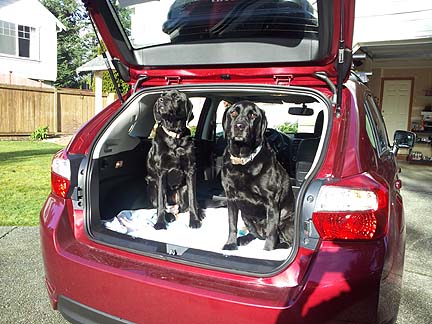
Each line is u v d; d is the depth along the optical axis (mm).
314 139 2863
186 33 2379
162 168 3055
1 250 3633
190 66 2420
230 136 2447
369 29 7695
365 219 1608
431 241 4152
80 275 1940
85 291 1938
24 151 9711
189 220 3018
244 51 2225
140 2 2359
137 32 2438
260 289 1673
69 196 2223
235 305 1592
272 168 2492
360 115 2066
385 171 2229
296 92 2145
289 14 2018
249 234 2748
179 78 2508
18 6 16875
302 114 3373
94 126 2537
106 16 2320
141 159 3283
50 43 18484
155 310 1755
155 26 2432
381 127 3125
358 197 1631
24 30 17312
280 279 1685
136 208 3178
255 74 2285
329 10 1776
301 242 1692
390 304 1672
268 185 2459
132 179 3164
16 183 6242
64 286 2020
